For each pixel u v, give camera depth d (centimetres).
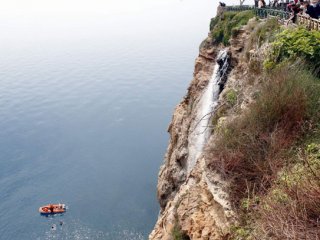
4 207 5281
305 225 651
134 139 7612
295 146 985
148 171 6050
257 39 1842
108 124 8806
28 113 10212
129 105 10362
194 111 2648
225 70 2311
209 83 2656
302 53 1320
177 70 14775
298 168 881
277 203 761
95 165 6469
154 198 5147
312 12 1714
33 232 4622
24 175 6281
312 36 1354
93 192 5491
